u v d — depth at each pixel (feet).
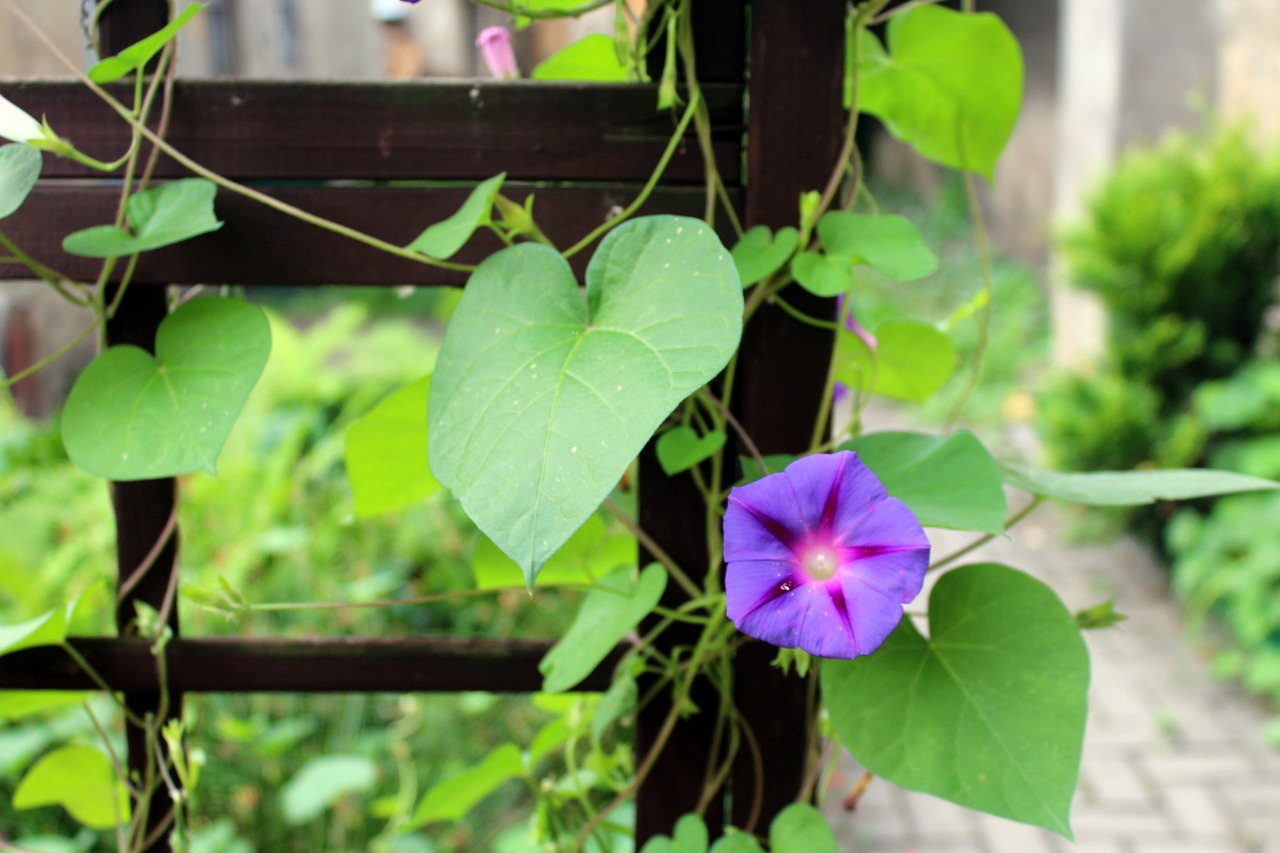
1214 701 6.36
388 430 2.62
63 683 2.63
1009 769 2.28
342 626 5.24
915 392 2.98
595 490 2.00
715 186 2.51
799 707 2.63
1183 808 5.43
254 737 4.54
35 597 4.61
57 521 5.33
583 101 2.49
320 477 6.34
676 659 2.62
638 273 2.18
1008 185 16.89
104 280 2.49
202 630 4.94
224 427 2.35
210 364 2.40
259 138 2.49
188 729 2.74
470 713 4.93
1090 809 5.44
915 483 2.36
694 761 2.68
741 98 2.51
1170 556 7.90
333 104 2.49
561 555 2.65
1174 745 5.94
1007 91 2.77
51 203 2.50
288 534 5.39
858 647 2.08
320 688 2.66
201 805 4.34
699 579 2.63
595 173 2.50
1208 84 10.17
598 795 3.97
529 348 2.16
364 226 2.51
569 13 2.48
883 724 2.32
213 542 5.28
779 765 2.64
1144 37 10.29
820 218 2.47
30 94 2.49
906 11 2.70
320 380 7.65
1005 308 14.55
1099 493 2.51
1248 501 6.93
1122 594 7.77
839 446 2.49
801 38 2.47
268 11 13.74
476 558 2.77
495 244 2.52
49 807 4.22
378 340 8.41
